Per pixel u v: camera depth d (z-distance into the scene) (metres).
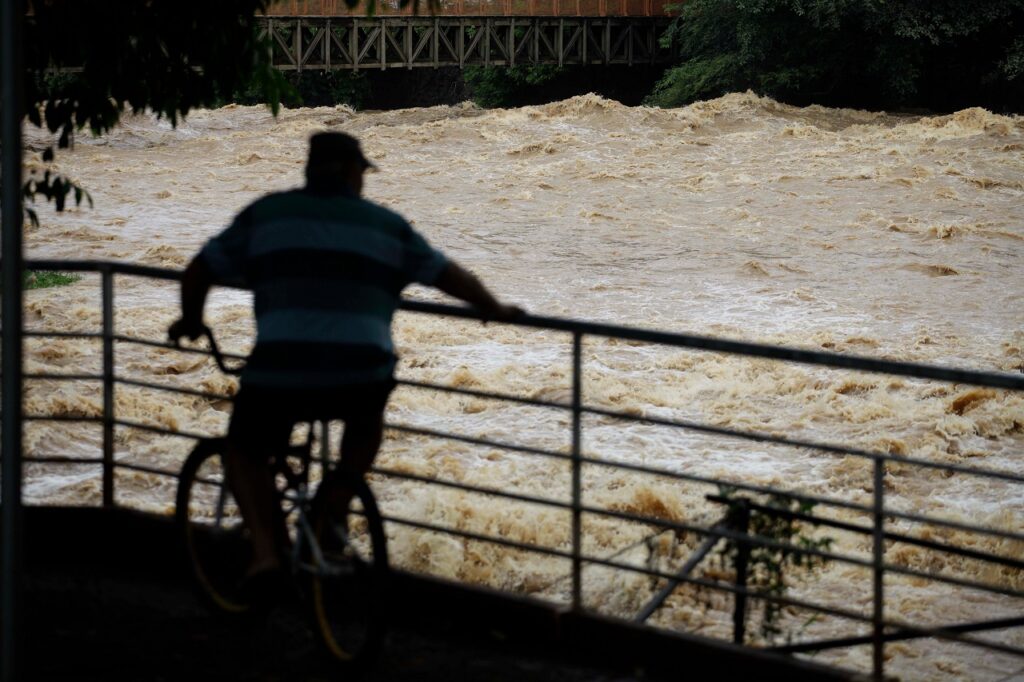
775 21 73.19
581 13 82.00
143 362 25.61
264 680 6.99
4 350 5.37
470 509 17.19
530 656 7.56
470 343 28.11
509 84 92.62
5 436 5.38
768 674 7.04
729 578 14.92
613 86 91.12
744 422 23.00
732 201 46.97
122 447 20.12
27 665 7.06
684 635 7.32
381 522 6.98
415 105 102.06
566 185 50.47
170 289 33.25
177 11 11.79
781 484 19.62
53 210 44.31
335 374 6.71
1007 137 56.97
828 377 25.33
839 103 77.81
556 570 15.68
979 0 70.62
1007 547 17.33
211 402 23.30
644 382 25.23
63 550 8.81
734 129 64.25
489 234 41.84
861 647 14.24
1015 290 34.81
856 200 46.59
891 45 71.62
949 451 21.72
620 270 36.81
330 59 77.50
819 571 16.14
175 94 12.19
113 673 7.00
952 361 27.31
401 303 7.72
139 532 8.63
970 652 14.22
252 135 64.31
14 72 5.24
